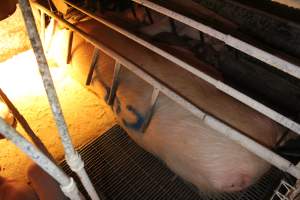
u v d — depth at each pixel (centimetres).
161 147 262
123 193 294
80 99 428
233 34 164
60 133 138
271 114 167
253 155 224
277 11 171
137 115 276
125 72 297
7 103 261
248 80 220
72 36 380
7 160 358
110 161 326
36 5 409
